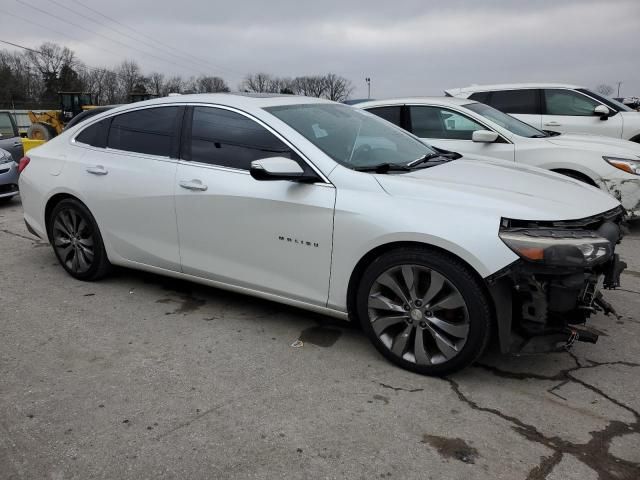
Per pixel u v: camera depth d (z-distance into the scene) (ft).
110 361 10.87
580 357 10.93
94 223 14.52
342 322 12.69
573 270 8.91
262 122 11.75
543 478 7.52
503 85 28.81
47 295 14.43
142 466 7.80
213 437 8.43
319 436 8.45
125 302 13.93
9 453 8.10
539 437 8.41
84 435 8.50
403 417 8.94
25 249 18.94
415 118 22.75
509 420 8.84
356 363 10.75
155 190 13.00
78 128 15.28
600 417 8.91
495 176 11.19
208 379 10.16
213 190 12.01
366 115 14.26
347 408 9.20
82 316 13.07
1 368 10.61
